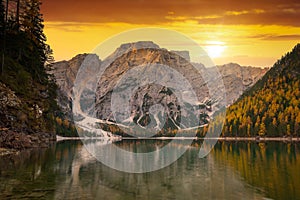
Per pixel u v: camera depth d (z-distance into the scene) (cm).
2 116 5041
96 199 2047
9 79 5925
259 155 5103
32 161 3675
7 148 4766
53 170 3055
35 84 6794
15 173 2886
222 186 2417
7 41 6700
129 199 2053
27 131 5616
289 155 5147
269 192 2231
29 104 6019
